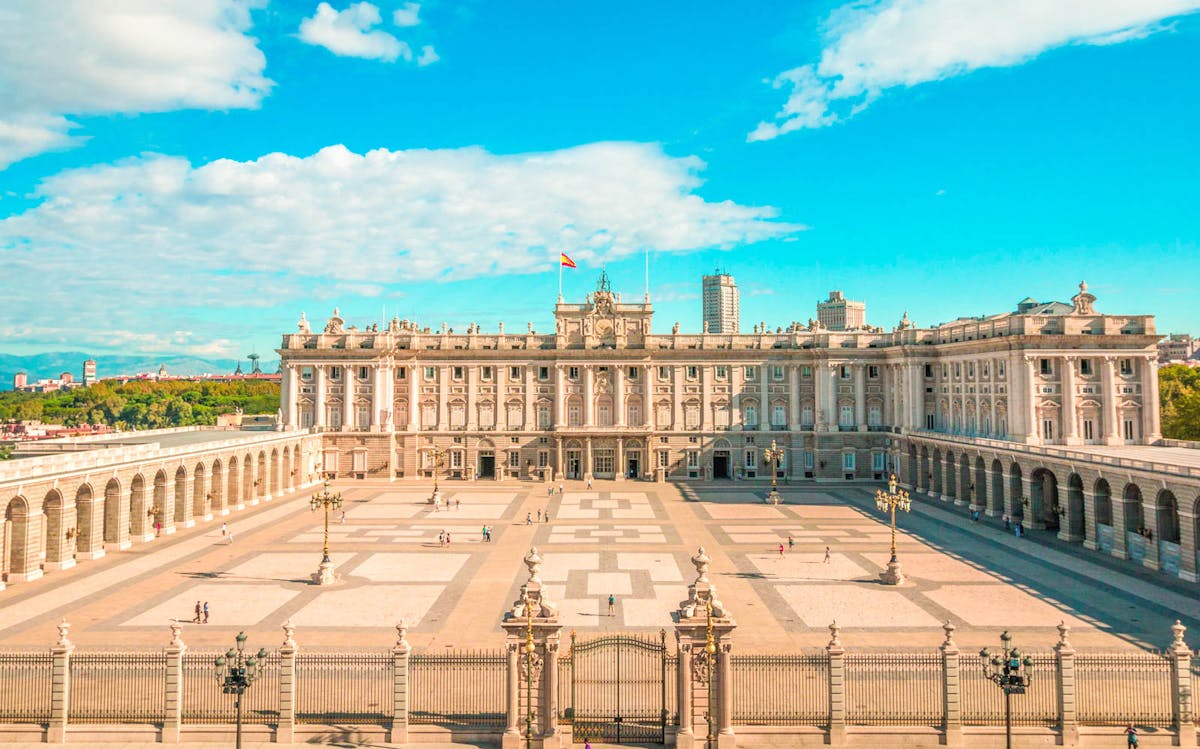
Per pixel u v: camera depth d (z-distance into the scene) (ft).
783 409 427.74
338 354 421.18
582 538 263.29
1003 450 289.74
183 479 282.36
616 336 429.79
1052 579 204.44
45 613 173.78
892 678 135.33
